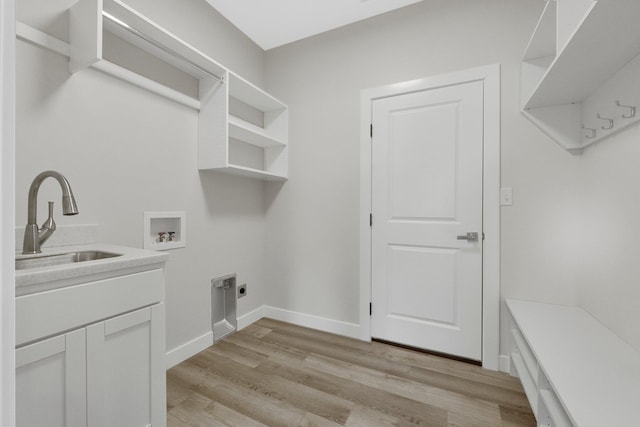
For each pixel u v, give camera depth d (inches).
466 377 67.0
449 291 76.5
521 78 68.0
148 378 43.5
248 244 97.7
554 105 64.6
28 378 31.3
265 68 106.0
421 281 80.0
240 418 53.2
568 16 46.8
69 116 52.3
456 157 75.9
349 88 90.4
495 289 70.8
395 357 76.3
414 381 65.2
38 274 31.3
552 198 66.1
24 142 46.9
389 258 84.4
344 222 91.4
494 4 71.8
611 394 35.1
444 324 77.3
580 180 63.6
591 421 30.7
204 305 80.8
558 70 48.6
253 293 100.2
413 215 81.1
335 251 92.9
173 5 71.9
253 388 62.2
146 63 65.3
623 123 46.9
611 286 52.0
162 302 45.9
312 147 96.9
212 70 74.7
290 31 94.3
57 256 46.1
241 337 87.8
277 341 85.4
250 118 98.9
